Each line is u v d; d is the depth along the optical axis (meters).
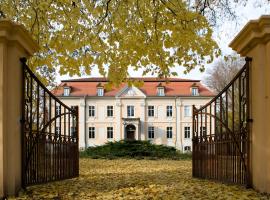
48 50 9.96
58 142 8.73
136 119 68.00
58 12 9.59
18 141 6.66
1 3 10.05
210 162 9.05
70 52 9.78
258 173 6.57
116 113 68.38
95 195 6.80
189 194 6.79
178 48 9.89
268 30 6.37
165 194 6.80
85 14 9.55
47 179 8.02
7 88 6.41
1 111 6.27
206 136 9.37
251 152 6.91
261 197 6.07
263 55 6.58
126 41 9.89
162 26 9.74
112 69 10.02
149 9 9.73
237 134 7.46
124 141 27.83
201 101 68.44
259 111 6.56
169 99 68.69
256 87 6.68
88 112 68.56
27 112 7.08
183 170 13.14
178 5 9.62
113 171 13.00
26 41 6.86
